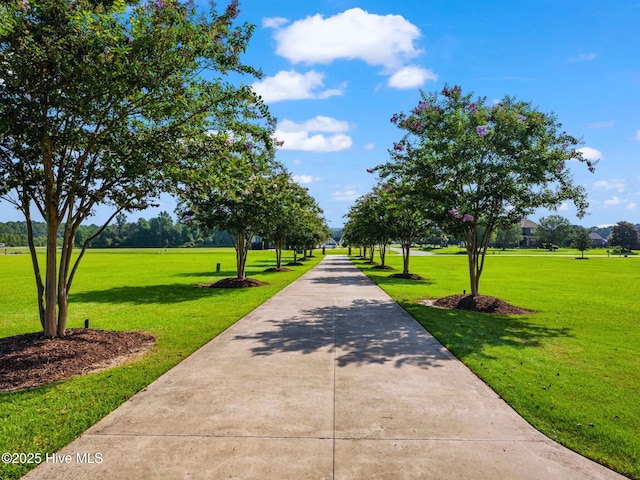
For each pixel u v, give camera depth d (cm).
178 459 331
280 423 397
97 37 561
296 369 565
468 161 1087
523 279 2206
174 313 1041
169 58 628
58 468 320
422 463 328
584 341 764
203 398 461
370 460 331
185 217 1603
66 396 471
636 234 11119
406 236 2225
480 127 992
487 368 579
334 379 525
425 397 469
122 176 672
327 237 4675
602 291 1633
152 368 571
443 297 1302
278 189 1733
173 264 3706
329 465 323
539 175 999
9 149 636
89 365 599
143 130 740
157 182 734
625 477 315
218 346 689
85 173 727
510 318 1002
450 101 1151
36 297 1412
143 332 803
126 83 590
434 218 1156
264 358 618
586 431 390
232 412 422
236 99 714
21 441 364
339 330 814
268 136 798
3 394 481
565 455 346
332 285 1709
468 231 1174
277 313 1008
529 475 314
